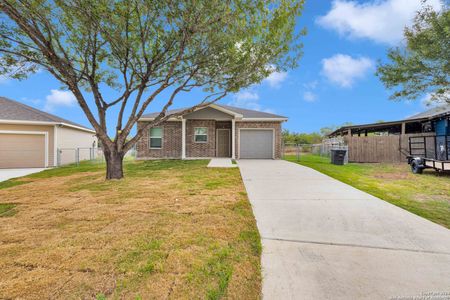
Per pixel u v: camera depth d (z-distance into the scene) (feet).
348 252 8.46
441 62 19.66
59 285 6.23
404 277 6.89
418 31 20.34
